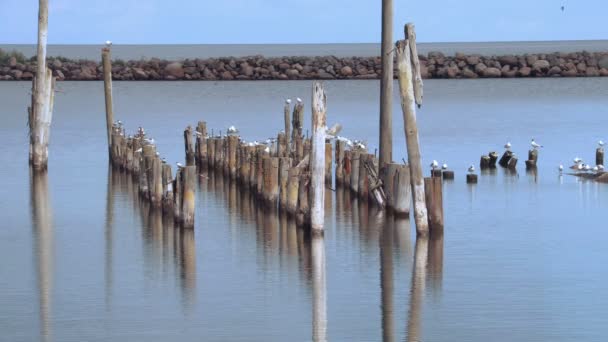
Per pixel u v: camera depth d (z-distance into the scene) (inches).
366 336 850.8
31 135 1739.7
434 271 1042.1
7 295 965.8
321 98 1131.9
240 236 1204.5
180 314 908.0
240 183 1514.5
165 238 1202.6
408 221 1266.0
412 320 888.3
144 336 850.1
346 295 962.1
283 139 1606.8
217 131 2405.3
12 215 1348.4
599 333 850.1
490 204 1398.9
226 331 862.5
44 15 1670.8
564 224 1262.3
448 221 1283.2
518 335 847.7
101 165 1824.6
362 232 1209.4
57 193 1518.2
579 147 2062.0
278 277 1026.1
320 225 1168.8
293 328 869.2
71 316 902.4
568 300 940.0
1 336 850.1
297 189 1250.6
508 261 1080.2
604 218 1295.5
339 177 1496.1
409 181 1261.1
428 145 2107.5
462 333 855.7
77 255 1122.7
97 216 1338.6
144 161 1409.9
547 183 1574.8
